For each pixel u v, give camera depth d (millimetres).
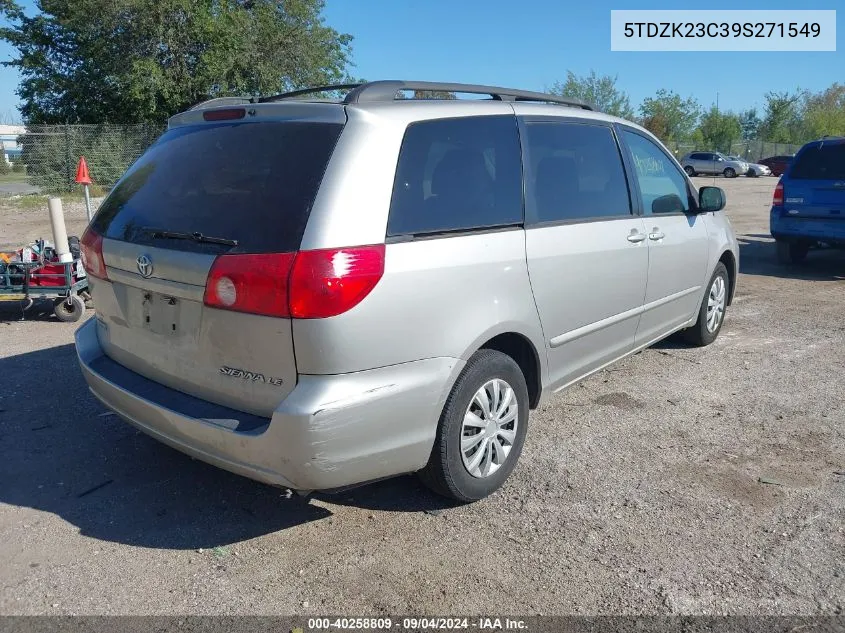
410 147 3148
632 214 4625
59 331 6637
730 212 18844
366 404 2863
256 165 3062
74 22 25250
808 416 4707
